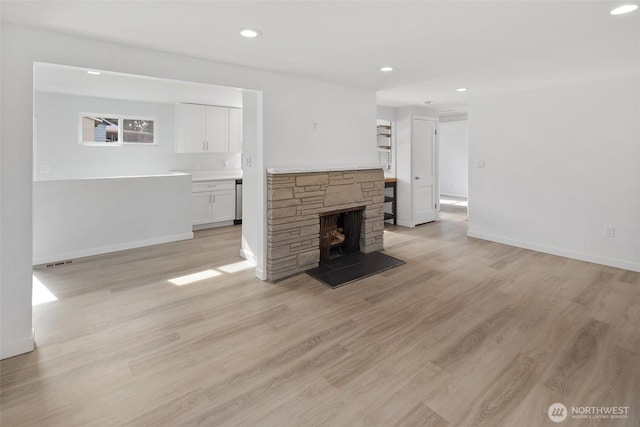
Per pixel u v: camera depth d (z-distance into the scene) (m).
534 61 3.14
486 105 5.09
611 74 3.67
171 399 1.86
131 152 5.71
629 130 3.80
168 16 2.12
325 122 4.03
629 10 2.08
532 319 2.74
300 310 2.92
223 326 2.65
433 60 3.11
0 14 2.04
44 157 4.97
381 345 2.38
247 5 1.99
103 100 5.38
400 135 6.27
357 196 4.32
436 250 4.73
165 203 5.02
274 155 3.60
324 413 1.76
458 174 10.27
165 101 5.74
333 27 2.33
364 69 3.43
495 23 2.28
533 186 4.66
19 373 2.06
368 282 3.56
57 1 1.89
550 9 2.06
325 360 2.21
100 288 3.36
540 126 4.52
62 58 2.37
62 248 4.17
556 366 2.13
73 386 1.95
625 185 3.87
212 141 6.19
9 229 2.19
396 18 2.19
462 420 1.70
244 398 1.87
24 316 2.27
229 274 3.78
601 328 2.58
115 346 2.36
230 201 6.25
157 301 3.08
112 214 4.54
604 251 4.07
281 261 3.61
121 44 2.61
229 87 3.25
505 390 1.92
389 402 1.83
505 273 3.80
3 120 2.14
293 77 3.69
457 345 2.38
